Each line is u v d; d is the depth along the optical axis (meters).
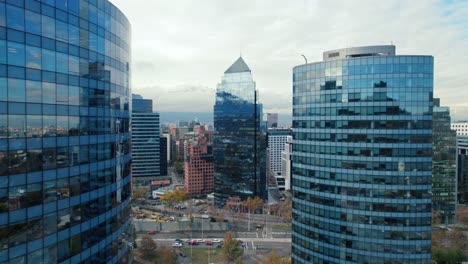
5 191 40.81
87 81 53.78
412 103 90.25
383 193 92.19
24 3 42.78
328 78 98.81
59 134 48.09
